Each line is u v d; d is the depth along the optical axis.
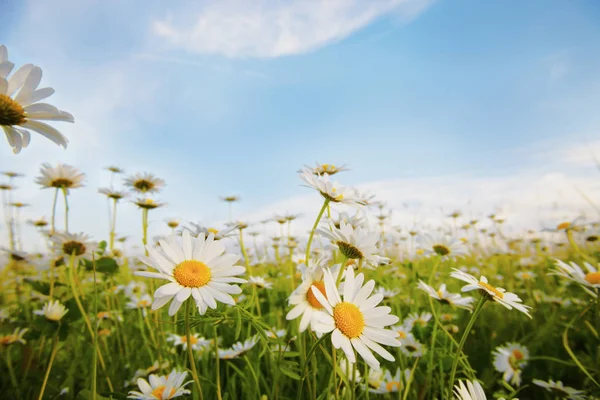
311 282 0.17
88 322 0.25
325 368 0.25
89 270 0.31
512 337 0.39
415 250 0.50
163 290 0.15
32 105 0.15
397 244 0.60
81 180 0.35
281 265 0.60
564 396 0.26
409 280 0.52
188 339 0.15
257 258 0.62
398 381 0.25
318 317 0.15
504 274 0.68
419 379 0.27
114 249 0.49
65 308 0.28
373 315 0.15
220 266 0.17
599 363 0.27
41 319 0.26
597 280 0.25
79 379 0.30
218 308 0.19
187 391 0.20
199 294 0.15
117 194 0.45
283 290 0.49
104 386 0.28
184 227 0.27
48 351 0.35
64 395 0.28
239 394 0.27
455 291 0.52
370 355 0.14
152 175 0.43
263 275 0.52
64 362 0.33
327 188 0.23
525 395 0.30
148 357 0.34
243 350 0.27
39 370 0.31
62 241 0.30
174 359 0.30
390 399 0.24
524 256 0.75
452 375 0.17
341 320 0.15
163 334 0.30
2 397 0.28
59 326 0.26
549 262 0.63
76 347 0.32
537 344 0.35
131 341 0.36
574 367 0.31
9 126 0.15
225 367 0.30
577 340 0.37
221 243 0.18
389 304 0.40
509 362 0.31
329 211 0.25
